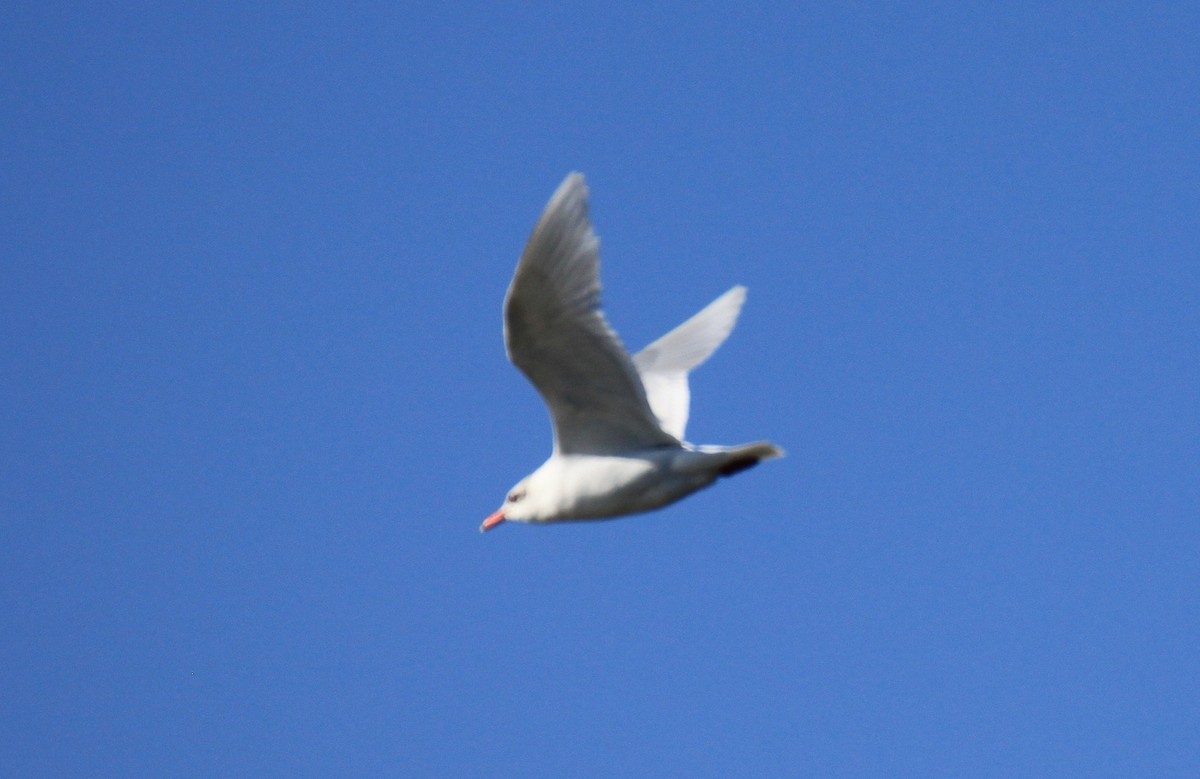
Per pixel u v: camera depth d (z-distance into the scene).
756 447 15.09
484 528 16.64
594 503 15.71
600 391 15.14
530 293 14.09
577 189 14.02
